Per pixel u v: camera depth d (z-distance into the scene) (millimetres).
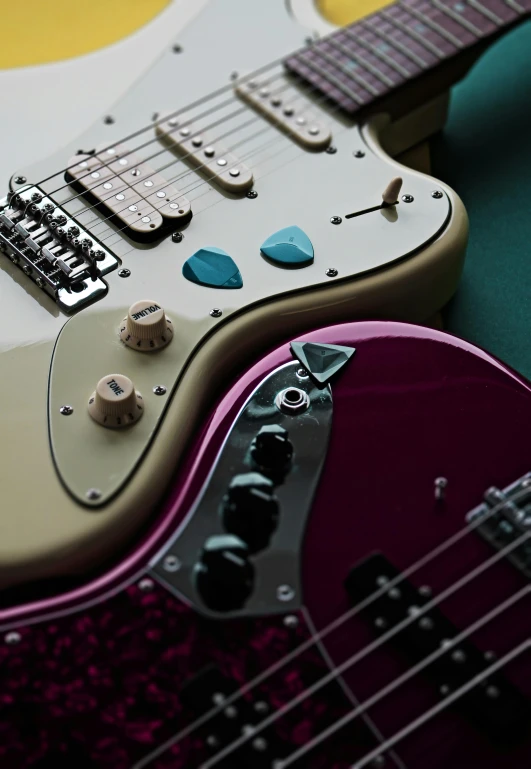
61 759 610
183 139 840
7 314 748
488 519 669
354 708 622
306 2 958
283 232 781
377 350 732
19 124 854
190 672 628
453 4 926
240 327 746
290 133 848
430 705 624
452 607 646
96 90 883
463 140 957
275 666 630
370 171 827
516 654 635
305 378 720
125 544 687
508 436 700
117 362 726
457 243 790
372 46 901
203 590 646
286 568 654
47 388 715
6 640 633
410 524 669
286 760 611
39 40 983
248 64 903
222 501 674
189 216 791
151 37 925
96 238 780
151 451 698
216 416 707
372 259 773
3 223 785
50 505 677
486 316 861
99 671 628
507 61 1008
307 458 688
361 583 649
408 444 695
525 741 619
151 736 615
